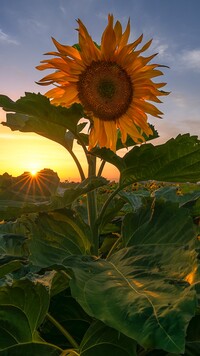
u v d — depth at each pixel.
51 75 0.46
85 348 0.34
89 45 0.46
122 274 0.36
